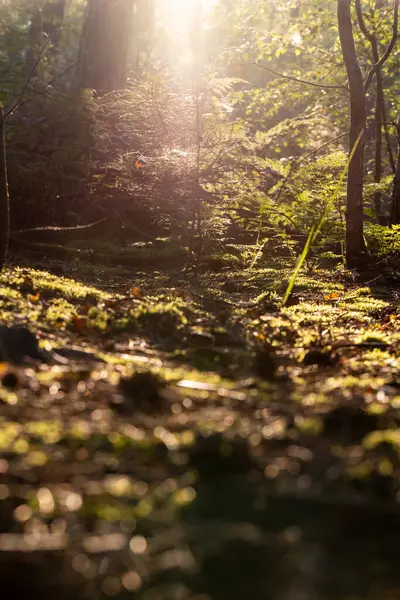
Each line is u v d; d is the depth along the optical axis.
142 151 13.33
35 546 1.80
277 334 5.71
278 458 2.48
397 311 8.24
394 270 12.45
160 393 3.36
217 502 2.11
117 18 20.03
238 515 2.01
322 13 19.59
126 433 2.72
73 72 24.97
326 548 1.81
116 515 2.01
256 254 12.52
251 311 6.68
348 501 2.11
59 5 26.58
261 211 13.23
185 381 3.62
